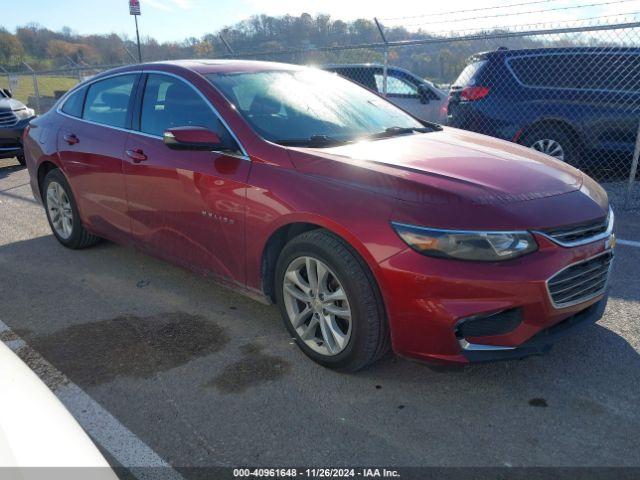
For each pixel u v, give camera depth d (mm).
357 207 2602
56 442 1359
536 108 6785
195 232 3443
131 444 2361
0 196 7270
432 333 2463
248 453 2297
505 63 7008
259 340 3238
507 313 2471
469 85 7293
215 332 3348
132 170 3799
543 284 2410
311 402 2631
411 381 2795
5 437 1295
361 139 3365
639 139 5953
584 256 2570
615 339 3154
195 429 2453
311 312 2934
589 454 2252
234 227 3148
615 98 6387
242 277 3230
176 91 3662
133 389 2764
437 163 2895
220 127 3311
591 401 2604
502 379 2799
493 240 2387
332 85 4059
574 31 6102
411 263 2432
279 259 2990
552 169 3049
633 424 2434
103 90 4312
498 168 2898
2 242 5211
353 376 2844
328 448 2318
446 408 2574
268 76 3801
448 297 2398
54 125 4691
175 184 3475
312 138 3193
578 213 2629
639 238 4938
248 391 2729
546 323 2502
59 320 3545
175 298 3857
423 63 9070
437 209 2457
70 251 4910
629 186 6082
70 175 4480
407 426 2449
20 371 1594
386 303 2545
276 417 2523
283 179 2902
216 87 3463
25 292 4004
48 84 19344
